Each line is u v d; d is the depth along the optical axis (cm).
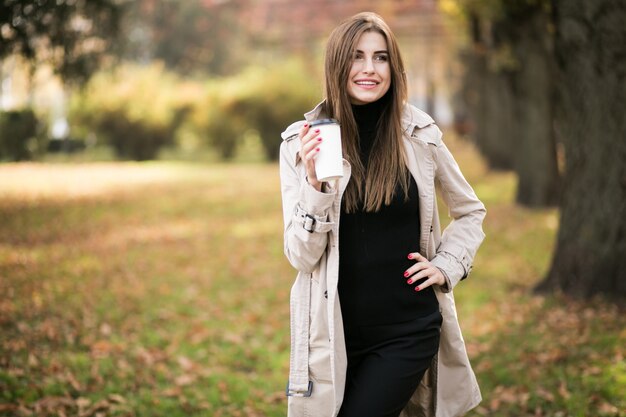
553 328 588
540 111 1360
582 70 642
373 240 235
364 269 234
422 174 243
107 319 632
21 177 2041
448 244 252
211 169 2544
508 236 1112
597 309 633
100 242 1073
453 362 254
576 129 667
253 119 2812
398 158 237
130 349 547
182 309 686
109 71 1088
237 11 4366
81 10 935
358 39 234
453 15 1459
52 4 811
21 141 1108
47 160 2675
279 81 2817
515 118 1465
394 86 238
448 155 250
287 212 238
